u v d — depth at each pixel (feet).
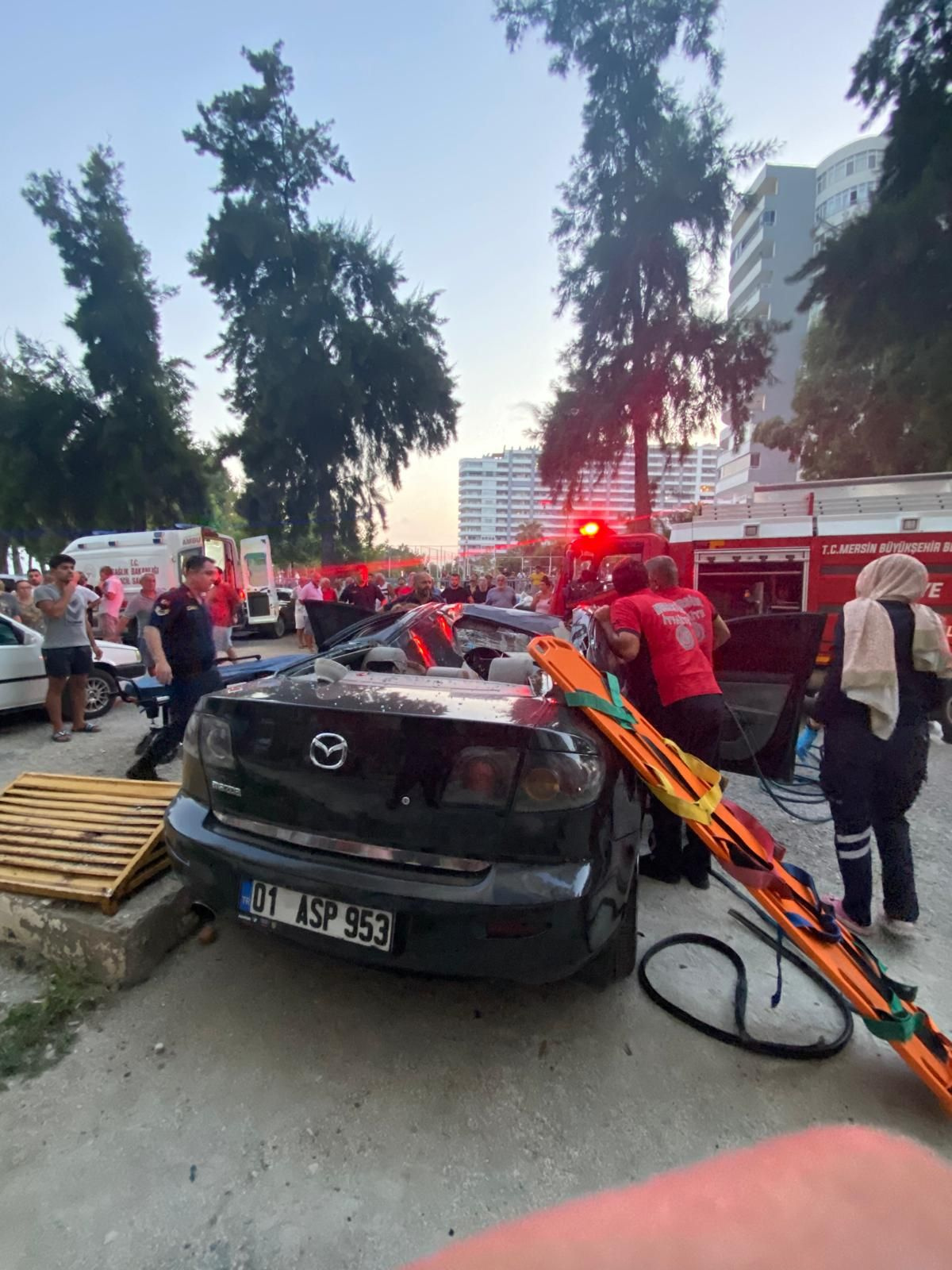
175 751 15.87
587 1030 7.84
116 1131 6.24
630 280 82.69
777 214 219.41
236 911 7.20
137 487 100.78
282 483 105.60
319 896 6.75
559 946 6.43
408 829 6.72
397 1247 5.27
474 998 8.32
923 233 64.08
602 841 6.80
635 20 81.00
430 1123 6.47
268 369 95.25
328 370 97.19
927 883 12.16
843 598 28.27
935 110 66.28
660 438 86.99
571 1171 6.01
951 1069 6.89
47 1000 7.79
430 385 104.88
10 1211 5.44
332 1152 6.12
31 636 22.30
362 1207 5.60
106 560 47.19
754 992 8.67
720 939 9.93
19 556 106.73
